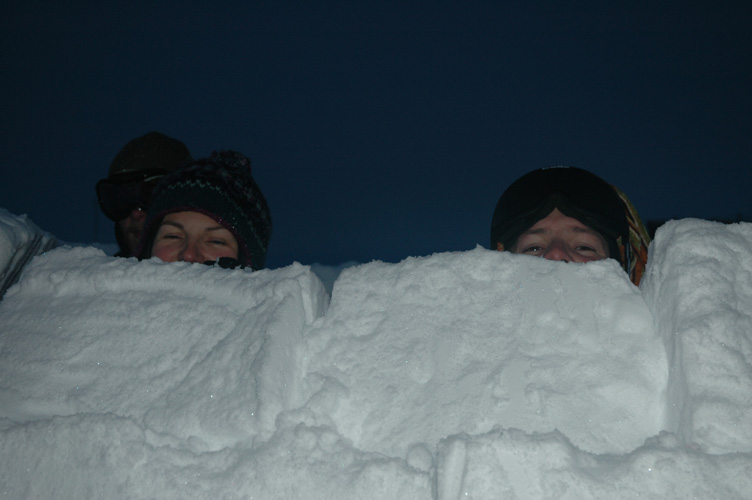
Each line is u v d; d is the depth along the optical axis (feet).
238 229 7.17
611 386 2.79
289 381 2.99
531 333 3.01
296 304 3.25
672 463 2.39
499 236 6.47
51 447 2.96
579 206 6.01
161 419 3.01
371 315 3.24
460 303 3.20
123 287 3.68
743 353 2.67
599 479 2.40
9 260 4.40
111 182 9.25
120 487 2.80
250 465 2.70
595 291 3.15
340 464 2.67
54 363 3.40
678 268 2.97
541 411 2.72
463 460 2.48
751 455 2.41
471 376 2.88
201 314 3.40
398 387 2.94
